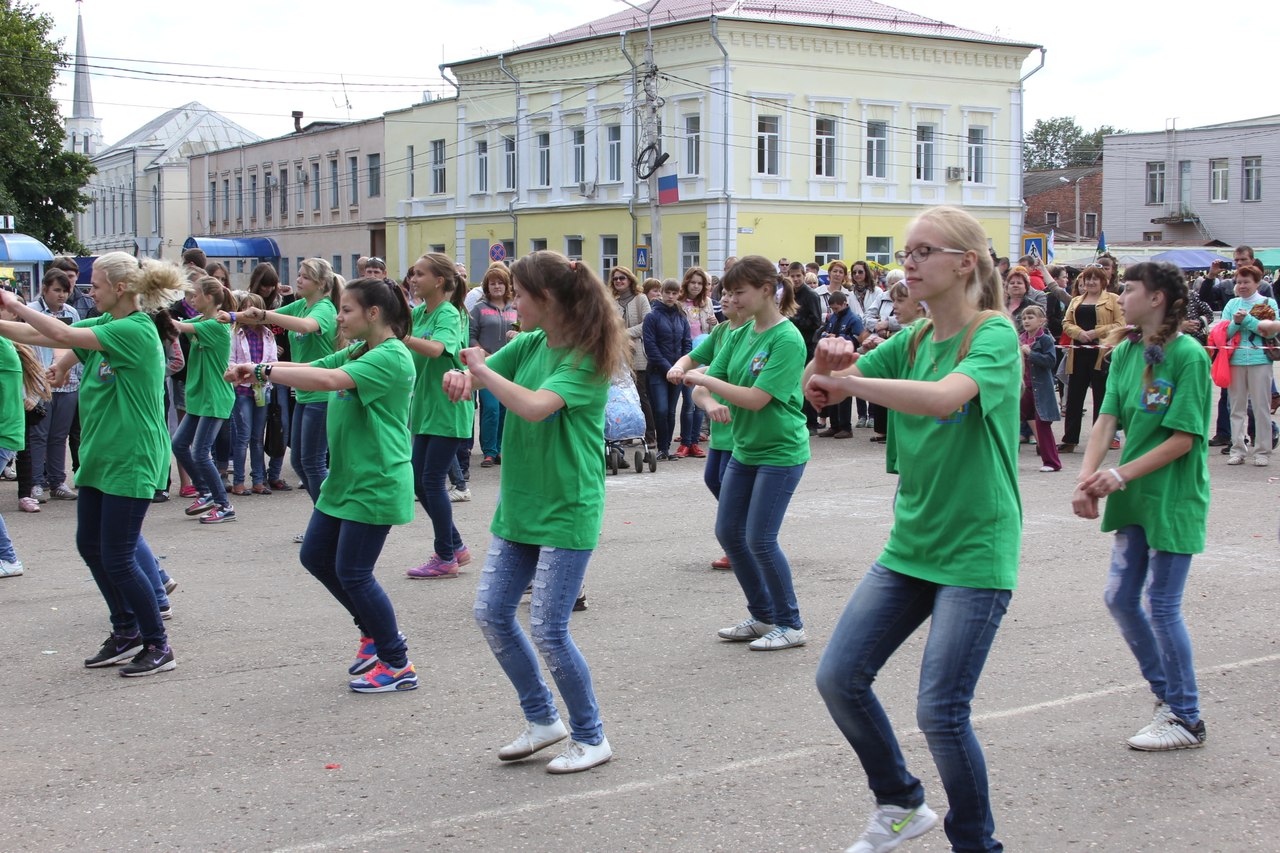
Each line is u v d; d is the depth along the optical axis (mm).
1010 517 3648
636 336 13836
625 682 5918
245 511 10633
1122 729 5258
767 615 6543
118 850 4188
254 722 5410
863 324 14758
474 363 4473
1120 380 5070
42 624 6977
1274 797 4566
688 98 40125
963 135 43938
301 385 5336
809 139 40812
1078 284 14352
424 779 4773
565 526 4668
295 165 61531
